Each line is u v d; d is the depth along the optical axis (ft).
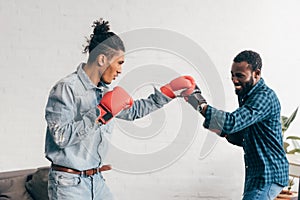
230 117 8.18
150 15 11.48
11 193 7.63
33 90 11.37
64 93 6.16
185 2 11.52
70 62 11.41
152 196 11.58
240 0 11.60
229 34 11.60
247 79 8.72
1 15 11.25
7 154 11.37
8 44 11.30
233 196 11.65
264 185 8.41
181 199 11.62
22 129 11.39
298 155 10.26
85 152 6.59
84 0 11.38
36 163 11.44
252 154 8.61
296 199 9.94
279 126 8.72
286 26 11.70
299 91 11.78
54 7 11.34
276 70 11.71
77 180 6.65
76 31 11.38
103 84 6.45
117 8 11.41
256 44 11.66
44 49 11.35
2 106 11.32
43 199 7.63
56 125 6.10
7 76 11.31
